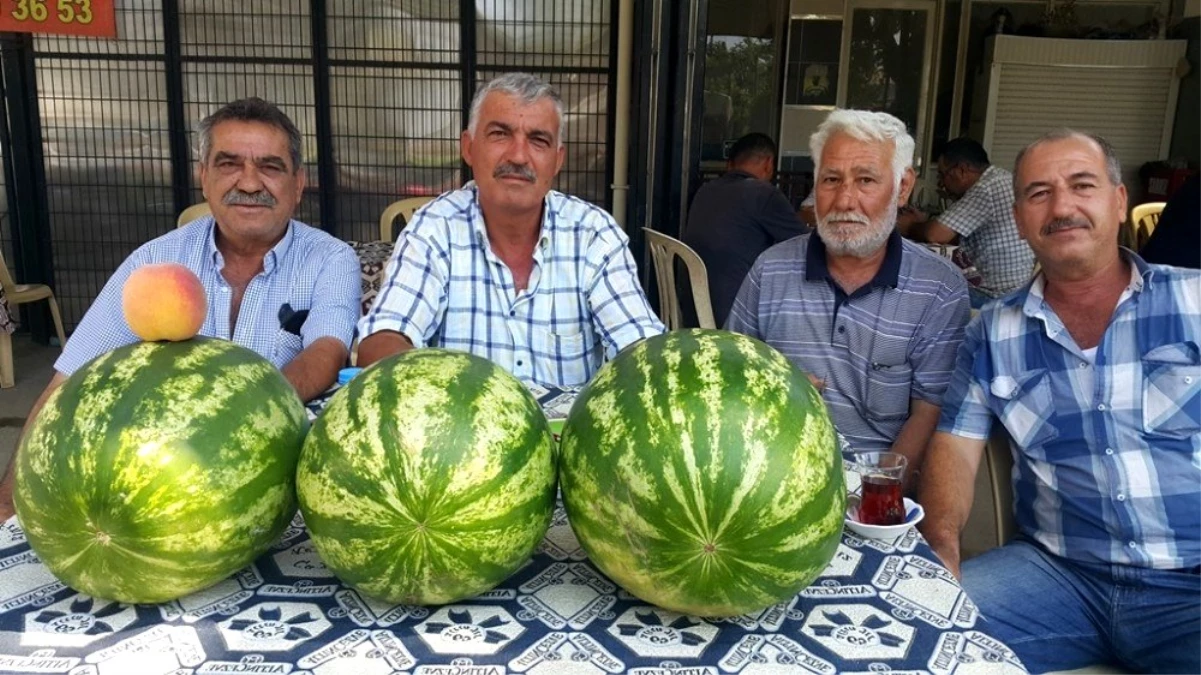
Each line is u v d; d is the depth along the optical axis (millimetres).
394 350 2062
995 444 2164
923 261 2361
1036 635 1949
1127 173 7820
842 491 1044
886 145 2238
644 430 973
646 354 1084
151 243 2400
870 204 2244
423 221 2316
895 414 2402
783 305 2486
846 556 1250
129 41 5168
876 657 995
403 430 956
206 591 1097
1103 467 1908
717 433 956
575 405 1104
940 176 5398
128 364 1058
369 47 5246
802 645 1015
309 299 2367
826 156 2297
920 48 7359
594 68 5297
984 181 4527
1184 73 7453
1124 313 1893
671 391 1000
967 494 2006
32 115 5238
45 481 966
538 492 1013
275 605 1070
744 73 7074
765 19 6980
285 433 1078
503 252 2326
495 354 2332
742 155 4758
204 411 1008
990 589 1951
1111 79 7582
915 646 1019
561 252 2311
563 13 5215
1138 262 1906
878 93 7441
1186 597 1844
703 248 4414
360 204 5512
